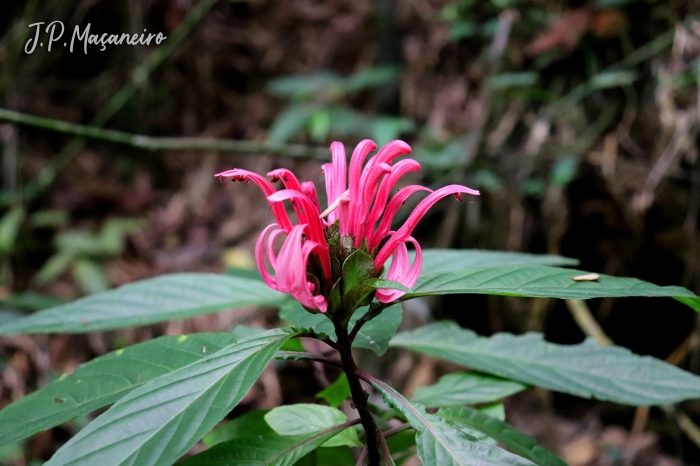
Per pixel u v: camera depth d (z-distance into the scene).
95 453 0.84
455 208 3.78
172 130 5.71
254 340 1.04
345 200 1.03
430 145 4.04
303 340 1.82
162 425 0.87
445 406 1.38
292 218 4.09
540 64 3.94
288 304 1.35
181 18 5.41
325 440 1.09
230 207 4.98
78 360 3.51
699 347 3.25
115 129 5.62
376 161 1.04
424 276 1.11
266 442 1.08
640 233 3.44
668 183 3.34
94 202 5.10
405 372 3.33
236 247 4.59
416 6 4.92
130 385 1.10
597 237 3.56
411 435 1.37
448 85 4.60
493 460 0.91
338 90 4.14
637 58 3.58
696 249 3.28
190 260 4.57
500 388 1.42
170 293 1.53
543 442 3.38
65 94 5.58
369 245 1.07
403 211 3.81
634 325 3.58
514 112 3.89
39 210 4.91
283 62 5.56
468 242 3.77
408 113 4.56
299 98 4.03
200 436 0.83
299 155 3.56
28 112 5.35
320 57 5.41
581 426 3.52
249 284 1.58
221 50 5.62
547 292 0.98
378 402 2.34
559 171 3.51
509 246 3.65
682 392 1.33
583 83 3.84
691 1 3.47
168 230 4.91
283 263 0.92
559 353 1.46
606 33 3.65
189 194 5.21
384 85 4.25
